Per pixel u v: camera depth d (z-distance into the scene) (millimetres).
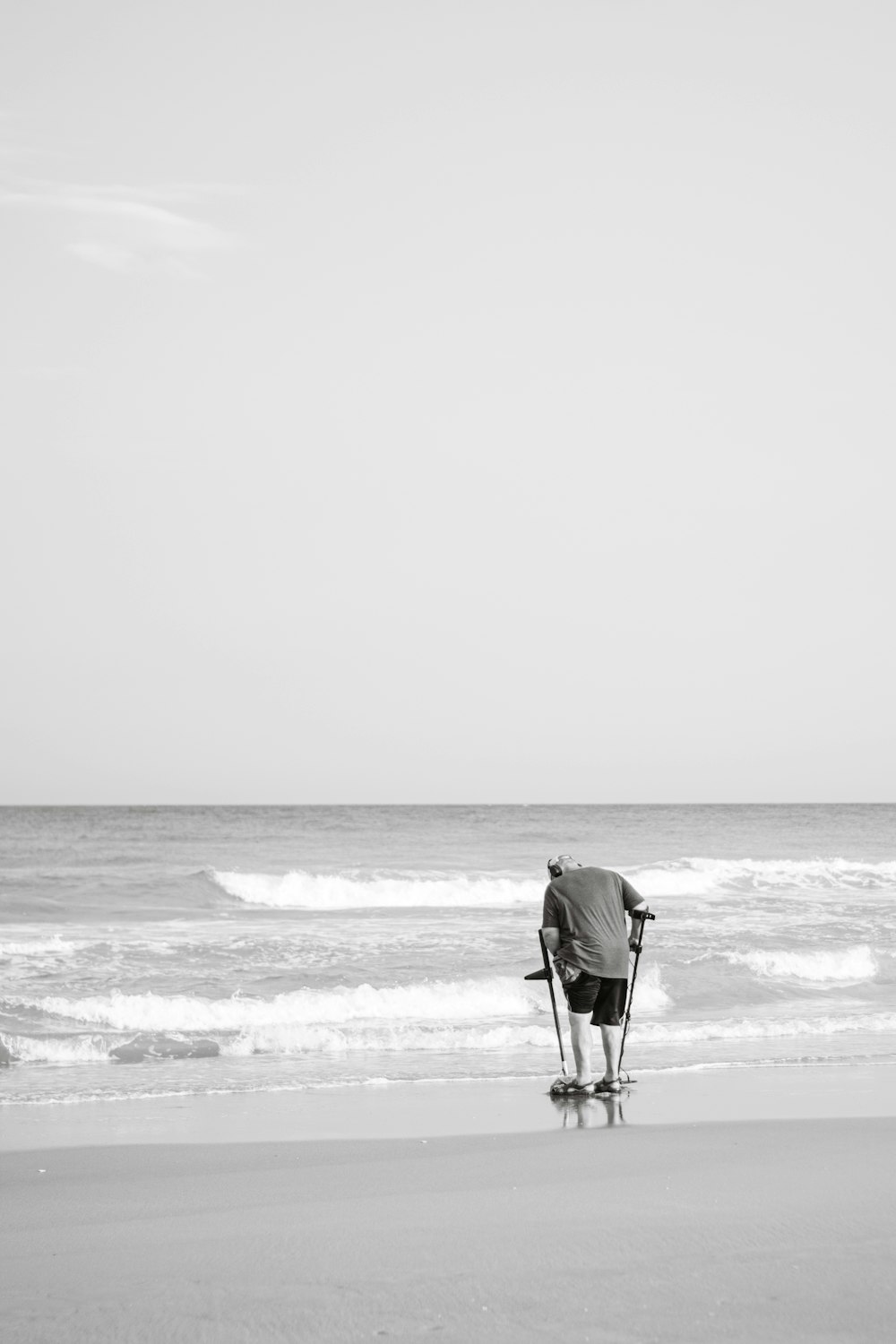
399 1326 3328
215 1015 11336
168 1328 3371
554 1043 10281
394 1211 4703
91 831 55062
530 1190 5043
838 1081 8227
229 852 39594
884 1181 5129
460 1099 7695
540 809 122625
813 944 15945
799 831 59438
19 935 17266
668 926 18281
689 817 86375
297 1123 6910
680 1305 3441
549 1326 3291
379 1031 10516
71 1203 4977
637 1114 7043
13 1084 8398
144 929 18297
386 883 25562
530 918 20594
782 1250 3982
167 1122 6977
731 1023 11008
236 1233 4418
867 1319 3305
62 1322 3443
